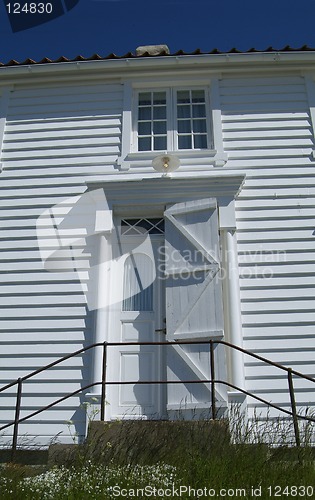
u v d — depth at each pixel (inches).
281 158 336.5
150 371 292.8
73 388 290.7
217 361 276.8
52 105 361.4
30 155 347.9
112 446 231.3
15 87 369.7
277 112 349.1
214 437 230.2
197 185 320.5
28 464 269.9
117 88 363.3
